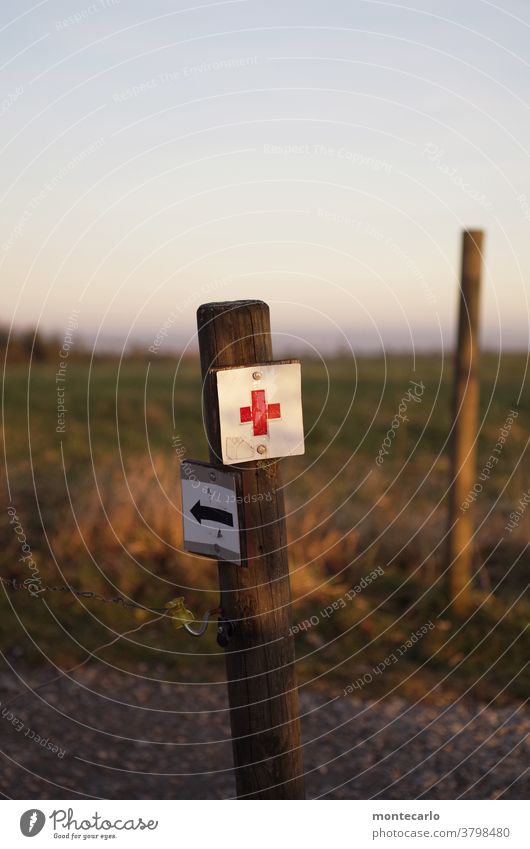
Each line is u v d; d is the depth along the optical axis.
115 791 2.96
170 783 3.03
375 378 12.66
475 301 4.38
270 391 1.80
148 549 4.89
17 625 4.27
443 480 7.11
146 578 4.74
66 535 4.95
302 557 4.91
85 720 3.49
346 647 4.16
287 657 1.94
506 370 13.41
